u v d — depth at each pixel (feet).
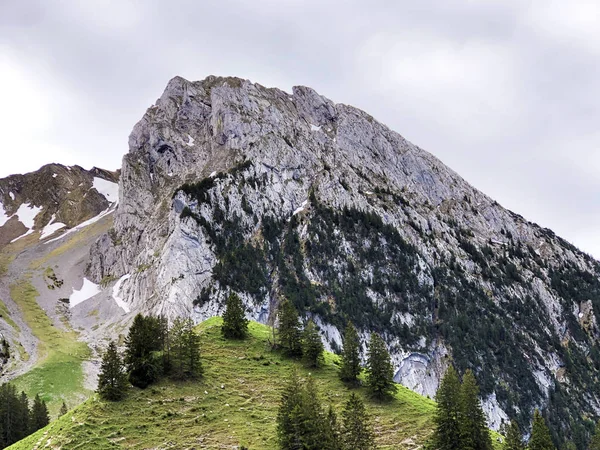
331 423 282.36
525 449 298.76
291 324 422.00
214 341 431.02
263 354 416.87
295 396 295.48
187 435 304.09
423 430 328.70
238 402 346.13
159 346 380.78
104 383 336.08
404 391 401.08
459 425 295.69
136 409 325.83
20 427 398.01
